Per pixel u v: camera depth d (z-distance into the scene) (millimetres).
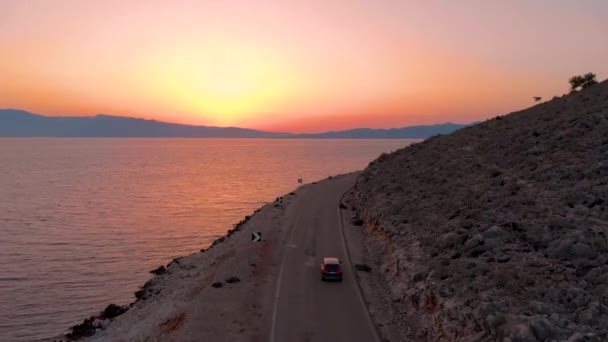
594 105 48062
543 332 16000
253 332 24453
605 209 25375
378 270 33750
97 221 83688
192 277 41594
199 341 23922
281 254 39219
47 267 56219
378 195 48375
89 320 39250
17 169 192000
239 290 30703
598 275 19016
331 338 23188
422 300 23500
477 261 23312
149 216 88375
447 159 51562
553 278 19797
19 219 85375
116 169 195625
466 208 32125
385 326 24438
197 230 76375
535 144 42938
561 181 31453
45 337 37719
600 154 33562
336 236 45406
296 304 27781
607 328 15766
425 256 27547
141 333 30094
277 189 126500
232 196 113938
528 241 23859
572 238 22188
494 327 17250
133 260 59281
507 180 35031
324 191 78125
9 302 45250
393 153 77062
